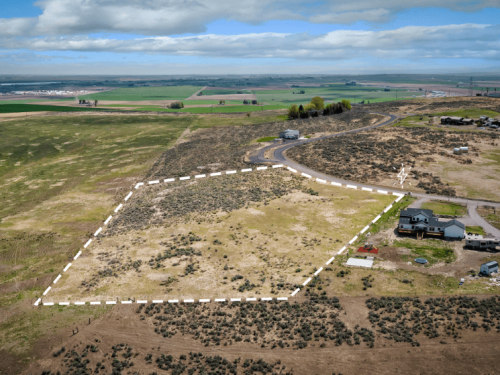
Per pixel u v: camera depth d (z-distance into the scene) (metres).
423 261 64.94
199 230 81.81
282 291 59.72
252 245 73.69
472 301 53.78
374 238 74.19
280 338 50.88
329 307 55.53
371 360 45.47
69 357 50.81
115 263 72.25
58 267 74.81
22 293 66.31
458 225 72.06
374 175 112.38
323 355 47.03
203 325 54.22
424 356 45.16
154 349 50.81
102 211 107.56
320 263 66.31
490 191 96.19
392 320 51.72
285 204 92.19
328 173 116.69
